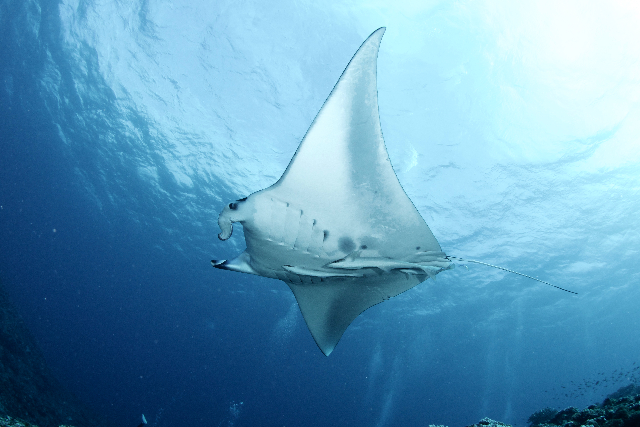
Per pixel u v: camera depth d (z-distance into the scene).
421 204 14.70
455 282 20.02
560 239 16.41
